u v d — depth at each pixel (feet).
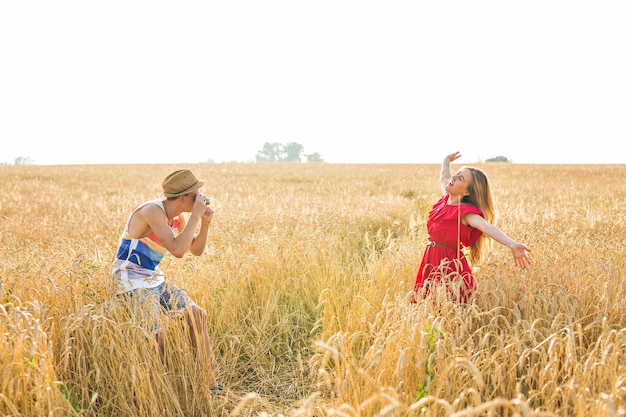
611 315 12.25
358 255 22.39
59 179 98.17
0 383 9.56
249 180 93.09
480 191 14.10
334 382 12.00
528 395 9.97
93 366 11.40
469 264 15.43
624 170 133.69
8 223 30.63
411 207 38.50
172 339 12.07
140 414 10.74
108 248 18.80
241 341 14.96
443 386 9.78
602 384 9.41
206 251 19.38
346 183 79.82
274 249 20.57
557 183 81.82
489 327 11.90
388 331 11.94
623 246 19.61
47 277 12.85
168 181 12.03
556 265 15.56
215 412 11.85
